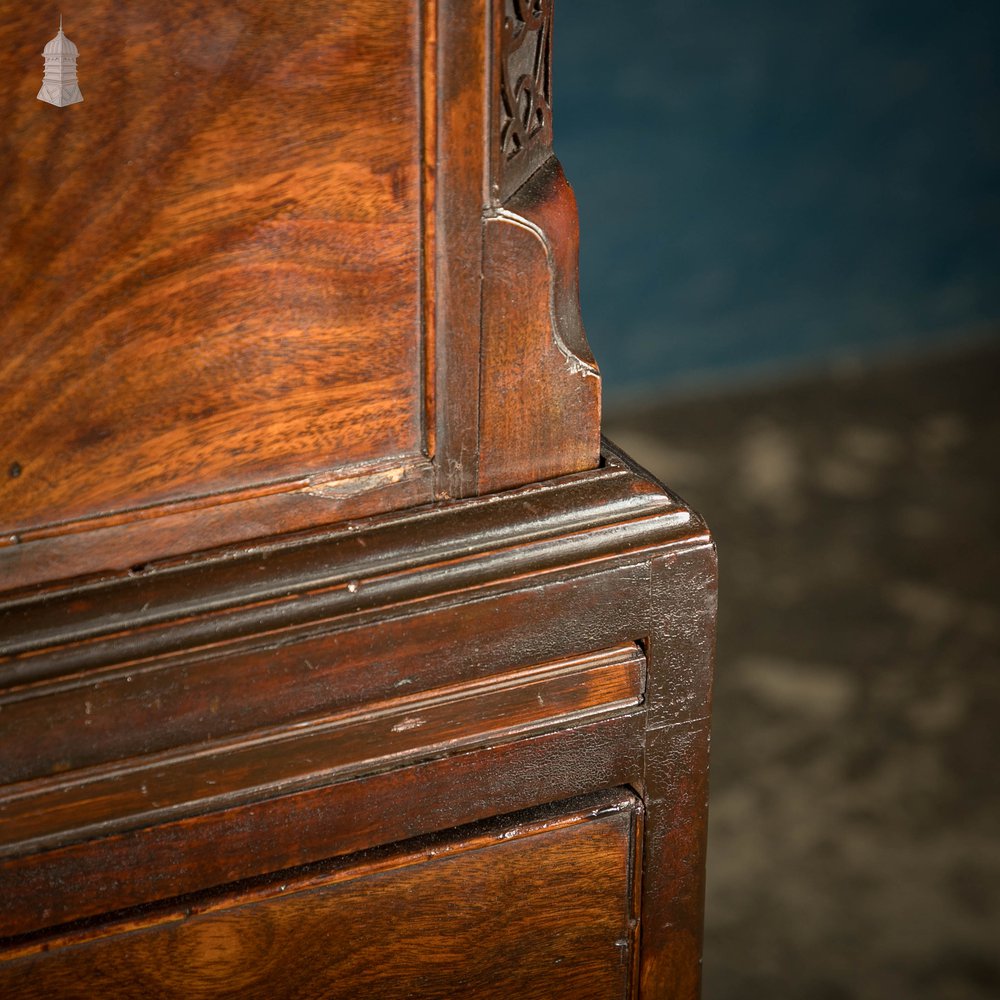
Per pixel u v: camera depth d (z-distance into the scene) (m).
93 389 0.91
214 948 0.97
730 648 2.29
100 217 0.89
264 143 0.90
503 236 0.94
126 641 0.92
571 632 0.98
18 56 0.87
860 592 2.45
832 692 2.19
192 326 0.92
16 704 0.91
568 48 3.76
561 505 0.97
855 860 1.87
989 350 3.44
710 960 1.71
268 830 0.96
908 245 3.77
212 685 0.93
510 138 0.93
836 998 1.65
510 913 1.01
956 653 2.28
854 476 2.87
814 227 3.79
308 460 0.95
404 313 0.94
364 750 0.96
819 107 3.81
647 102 3.78
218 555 0.94
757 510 2.73
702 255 3.71
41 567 0.93
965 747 2.07
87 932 0.95
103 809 0.94
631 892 1.03
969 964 1.71
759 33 3.82
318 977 0.99
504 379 0.96
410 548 0.96
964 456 2.95
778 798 1.97
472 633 0.96
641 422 3.13
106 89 0.88
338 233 0.92
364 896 0.98
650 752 1.01
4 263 0.89
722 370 3.38
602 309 3.56
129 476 0.93
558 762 1.00
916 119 3.87
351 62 0.90
